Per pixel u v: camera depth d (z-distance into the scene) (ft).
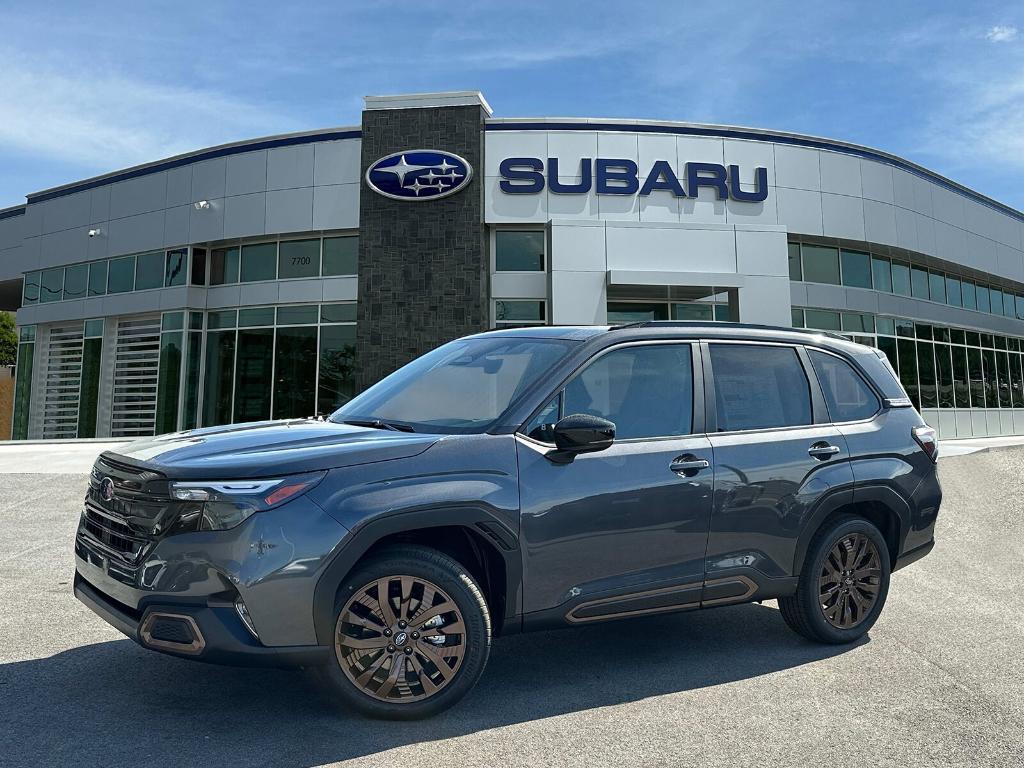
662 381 13.39
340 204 65.82
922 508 15.66
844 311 72.64
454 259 63.10
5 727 10.30
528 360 13.10
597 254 62.85
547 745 10.09
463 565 11.83
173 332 70.64
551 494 11.60
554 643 14.82
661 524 12.50
